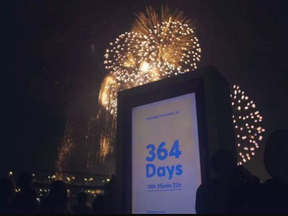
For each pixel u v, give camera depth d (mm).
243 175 2963
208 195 2543
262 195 2217
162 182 3512
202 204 2559
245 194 2469
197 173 3279
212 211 2467
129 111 4066
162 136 3668
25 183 3506
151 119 3822
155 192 3531
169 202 3391
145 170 3688
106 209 4137
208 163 3230
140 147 3812
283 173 2209
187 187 3309
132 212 3623
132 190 3713
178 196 3348
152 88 3883
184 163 3402
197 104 3486
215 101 3309
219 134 3221
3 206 3256
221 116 3432
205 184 2639
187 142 3449
